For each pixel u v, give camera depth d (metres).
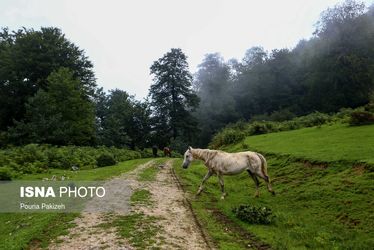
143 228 10.18
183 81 78.12
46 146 34.41
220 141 41.84
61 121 42.75
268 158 21.58
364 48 75.75
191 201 14.00
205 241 9.38
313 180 14.84
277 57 105.06
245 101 103.38
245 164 14.42
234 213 11.99
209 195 15.36
